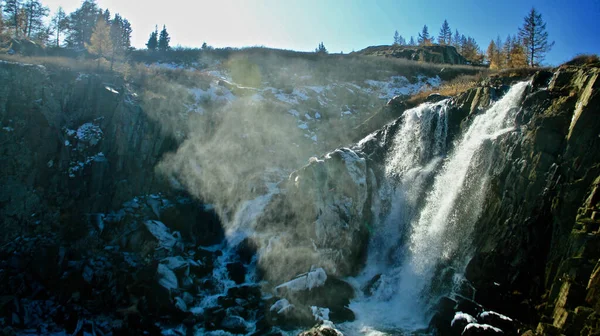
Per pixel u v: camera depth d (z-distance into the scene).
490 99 20.78
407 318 16.06
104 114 24.47
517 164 15.62
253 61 51.56
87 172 22.47
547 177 14.50
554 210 13.75
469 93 22.73
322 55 58.34
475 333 12.69
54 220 20.67
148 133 25.23
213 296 17.91
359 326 15.44
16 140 21.14
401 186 21.66
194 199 25.06
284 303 16.36
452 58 72.25
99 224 20.70
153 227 21.11
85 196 22.08
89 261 18.41
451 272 16.27
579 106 14.57
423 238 18.73
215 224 24.16
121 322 15.70
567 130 14.77
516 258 14.39
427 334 14.57
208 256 21.22
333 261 19.59
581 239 12.22
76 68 28.95
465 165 18.67
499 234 15.27
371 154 24.12
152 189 24.38
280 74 46.97
